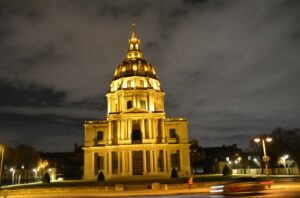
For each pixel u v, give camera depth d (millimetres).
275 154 102438
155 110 103812
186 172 93500
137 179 83250
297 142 104438
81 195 47000
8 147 110250
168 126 98625
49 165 138875
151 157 90875
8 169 110375
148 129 93500
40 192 54500
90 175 92938
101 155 94875
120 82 106562
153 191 49094
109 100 105875
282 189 40312
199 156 128875
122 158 90625
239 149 146125
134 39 118812
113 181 77875
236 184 35875
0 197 47094
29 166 115312
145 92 102188
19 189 56031
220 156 143000
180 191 46250
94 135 97000
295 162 102625
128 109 95375
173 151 96188
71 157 137375
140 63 109625
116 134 95250
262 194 34031
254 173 98688
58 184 73312
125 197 40344
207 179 69875
